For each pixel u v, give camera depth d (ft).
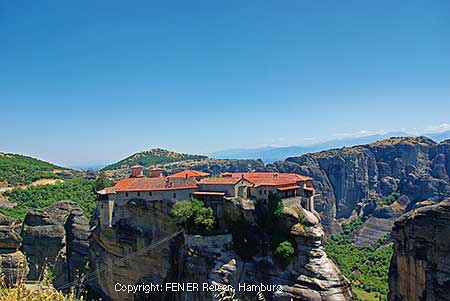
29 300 68.54
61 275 345.31
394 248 231.50
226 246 263.49
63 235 354.54
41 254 344.69
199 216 268.21
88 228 361.10
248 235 264.72
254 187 276.41
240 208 266.36
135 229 292.81
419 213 210.79
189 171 337.31
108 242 303.68
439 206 204.13
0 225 300.81
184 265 267.18
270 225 267.18
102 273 314.96
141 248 291.38
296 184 291.17
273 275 253.44
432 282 196.24
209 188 284.20
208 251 260.21
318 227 256.73
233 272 252.01
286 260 251.80
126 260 298.97
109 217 302.04
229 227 268.82
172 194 287.48
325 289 238.27
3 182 565.12
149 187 294.66
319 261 246.68
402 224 221.25
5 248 289.94
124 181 315.37
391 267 233.76
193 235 265.75
